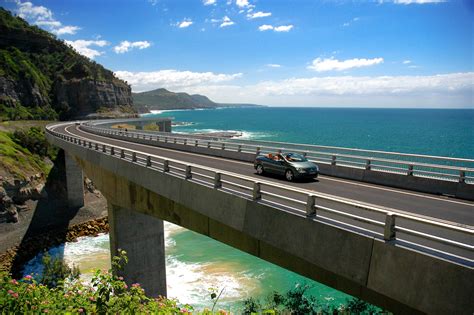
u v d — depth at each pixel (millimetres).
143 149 33625
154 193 17828
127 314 7254
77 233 44594
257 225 10961
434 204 12680
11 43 159500
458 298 6512
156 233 22875
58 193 56094
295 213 9883
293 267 10320
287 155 17969
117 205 22000
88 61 185500
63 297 7574
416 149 111000
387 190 15164
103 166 23688
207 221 13992
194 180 14383
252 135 159500
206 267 32750
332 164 19266
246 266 32781
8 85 118188
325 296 26375
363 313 14609
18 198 48500
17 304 6855
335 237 8719
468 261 6617
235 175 11984
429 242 8648
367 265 8031
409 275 7250
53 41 176875
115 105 166500
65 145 37969
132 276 21906
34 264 35938
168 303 7863
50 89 147875
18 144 62062
